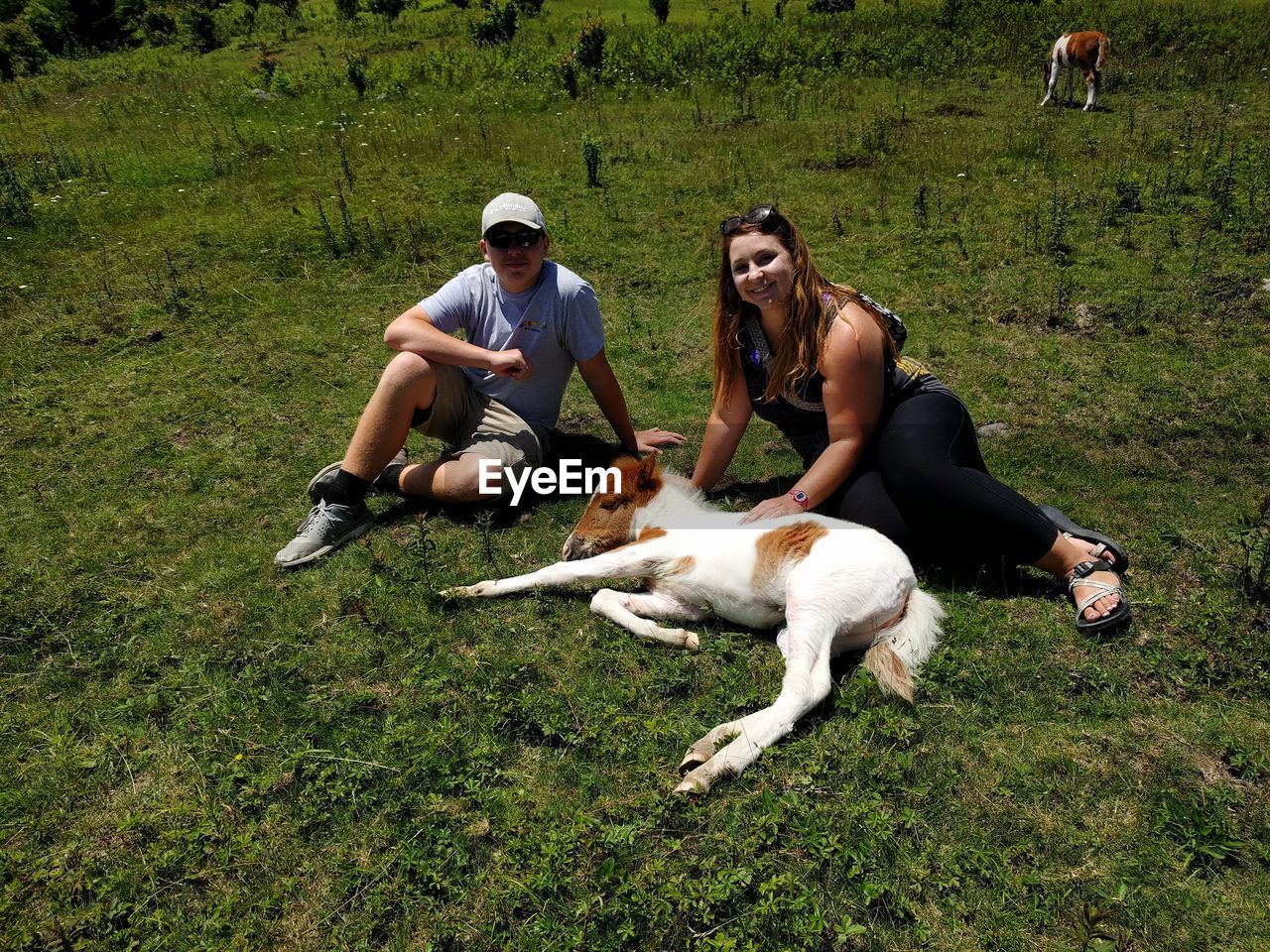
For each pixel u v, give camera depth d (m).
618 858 2.40
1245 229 7.05
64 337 6.07
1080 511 3.97
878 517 3.54
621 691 3.00
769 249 3.40
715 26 17.78
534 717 2.86
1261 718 2.88
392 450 3.89
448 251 7.38
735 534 3.36
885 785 2.61
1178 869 2.38
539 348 4.18
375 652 3.20
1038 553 3.37
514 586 3.47
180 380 5.46
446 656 3.17
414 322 3.93
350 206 8.41
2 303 6.61
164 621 3.41
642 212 8.14
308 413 5.08
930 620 3.17
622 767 2.72
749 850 2.40
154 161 10.28
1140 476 4.27
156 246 7.63
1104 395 5.01
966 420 3.60
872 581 3.08
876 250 7.12
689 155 9.80
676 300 6.47
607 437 4.87
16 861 2.46
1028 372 5.29
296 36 23.56
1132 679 3.04
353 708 2.96
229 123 12.41
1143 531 3.82
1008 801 2.59
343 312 6.39
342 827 2.54
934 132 10.42
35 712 2.98
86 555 3.83
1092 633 3.20
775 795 2.59
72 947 2.24
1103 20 15.29
